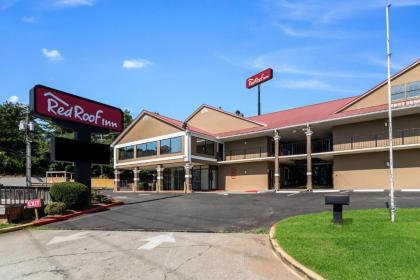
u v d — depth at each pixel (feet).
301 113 116.06
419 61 83.25
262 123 113.60
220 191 114.42
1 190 55.21
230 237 35.04
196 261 27.45
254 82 164.04
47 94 62.28
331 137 110.63
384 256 23.85
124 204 70.44
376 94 89.56
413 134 85.92
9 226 47.93
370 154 92.12
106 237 38.75
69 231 44.32
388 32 37.96
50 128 204.54
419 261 22.59
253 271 24.54
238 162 116.88
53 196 59.98
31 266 28.58
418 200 53.93
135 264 27.48
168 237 36.70
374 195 66.44
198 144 115.96
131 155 132.26
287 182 122.83
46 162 184.24
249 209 53.52
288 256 25.85
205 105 130.21
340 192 81.15
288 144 122.62
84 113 67.97
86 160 66.33
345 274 21.40
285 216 45.03
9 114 189.37
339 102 115.14
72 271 26.55
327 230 32.19
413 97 83.51
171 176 131.95
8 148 182.70
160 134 121.90
